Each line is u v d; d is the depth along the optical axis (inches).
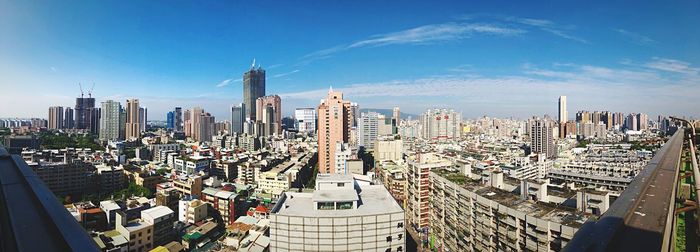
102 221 2551.7
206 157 5684.1
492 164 4490.7
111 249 2098.9
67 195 3708.2
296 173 4717.0
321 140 5531.5
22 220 270.1
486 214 1739.7
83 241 205.2
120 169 4315.9
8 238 253.6
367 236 1454.2
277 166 5477.4
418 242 2815.0
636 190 449.4
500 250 1631.4
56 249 215.3
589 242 255.9
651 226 332.5
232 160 5615.2
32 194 340.8
